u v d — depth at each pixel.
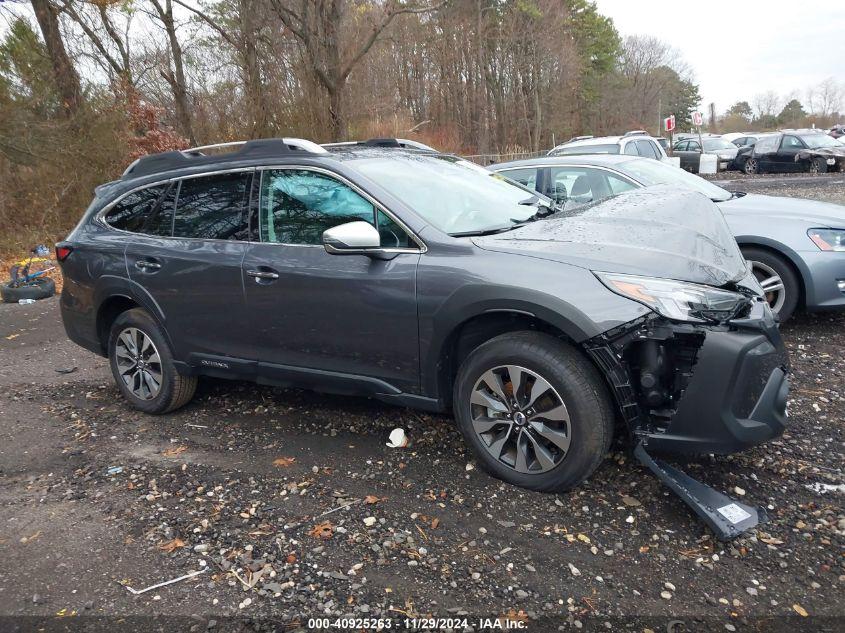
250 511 3.18
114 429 4.33
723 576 2.59
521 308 3.00
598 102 56.28
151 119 15.75
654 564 2.67
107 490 3.47
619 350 2.87
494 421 3.24
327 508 3.17
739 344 2.81
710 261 3.09
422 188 3.76
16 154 13.07
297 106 16.55
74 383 5.35
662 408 3.00
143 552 2.89
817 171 21.70
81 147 13.80
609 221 3.47
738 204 5.95
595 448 2.98
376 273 3.41
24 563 2.85
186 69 17.16
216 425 4.28
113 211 4.60
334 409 4.39
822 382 4.42
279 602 2.53
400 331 3.39
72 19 14.86
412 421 4.10
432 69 35.91
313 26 16.11
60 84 13.92
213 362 4.15
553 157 7.33
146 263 4.28
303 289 3.64
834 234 5.29
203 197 4.15
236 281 3.89
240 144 4.32
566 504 3.10
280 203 3.83
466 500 3.17
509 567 2.68
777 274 5.41
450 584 2.59
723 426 2.82
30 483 3.61
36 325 7.47
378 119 23.73
